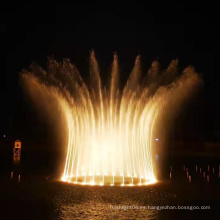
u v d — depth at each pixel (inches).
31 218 424.5
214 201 533.6
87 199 530.6
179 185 673.0
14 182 672.4
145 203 512.1
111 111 1031.0
